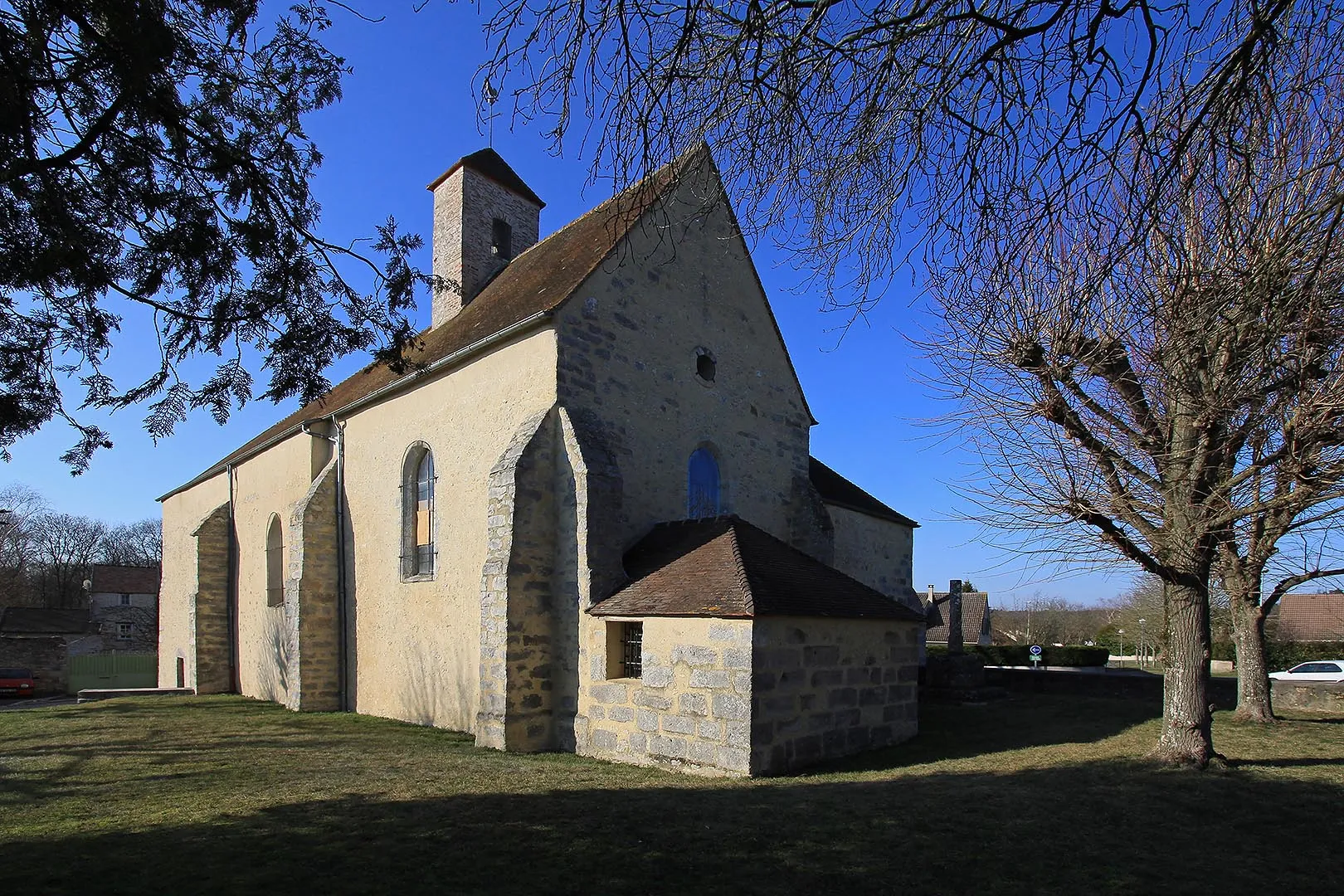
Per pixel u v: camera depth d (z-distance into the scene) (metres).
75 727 13.04
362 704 14.94
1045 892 5.07
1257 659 12.77
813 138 4.73
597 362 11.92
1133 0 3.58
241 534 20.88
